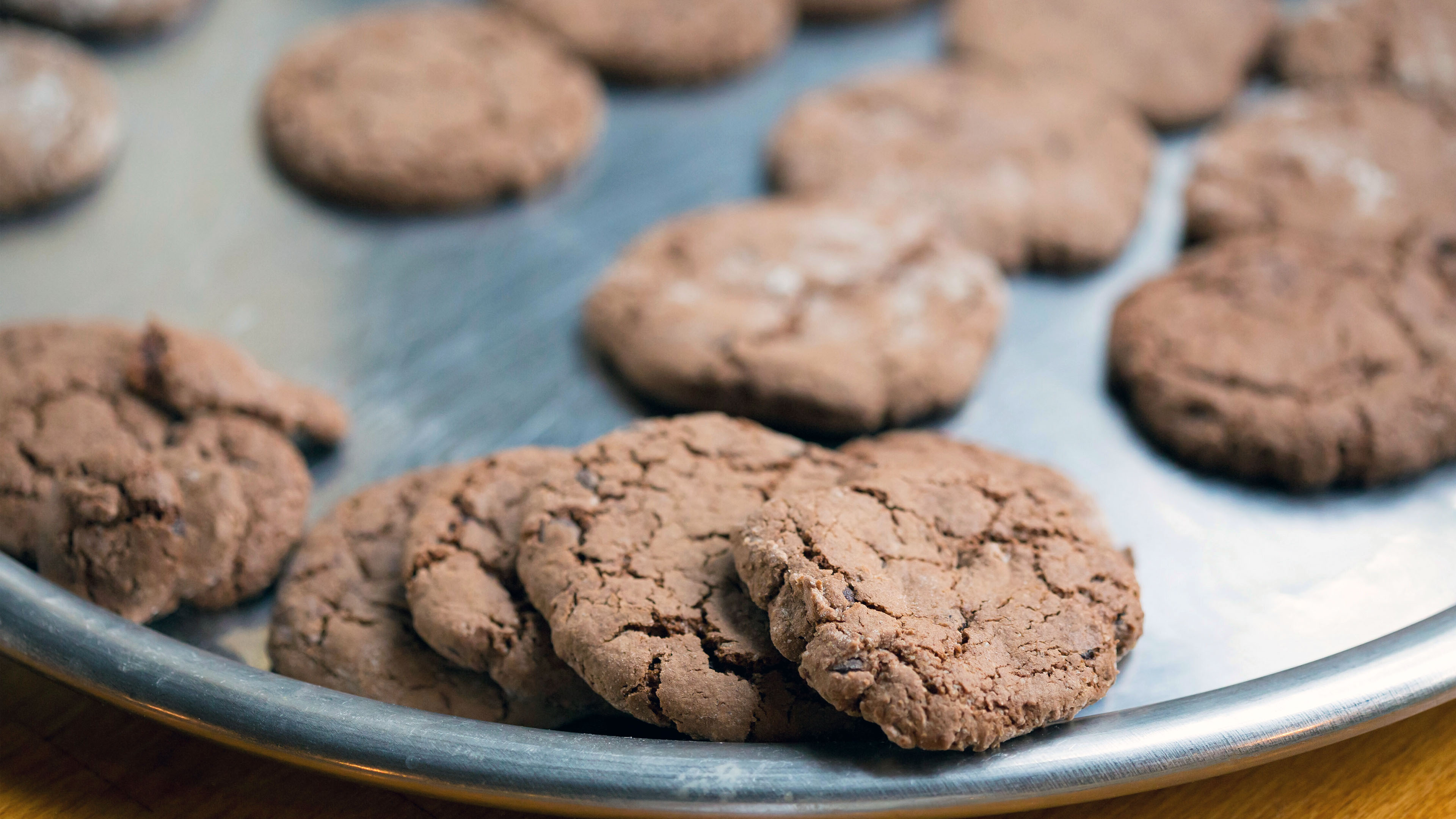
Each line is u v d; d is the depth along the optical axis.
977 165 0.46
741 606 0.37
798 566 0.36
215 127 0.47
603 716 0.37
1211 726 0.36
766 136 0.48
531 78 0.47
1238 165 0.46
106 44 0.49
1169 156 0.48
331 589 0.38
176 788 0.37
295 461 0.40
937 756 0.36
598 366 0.43
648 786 0.35
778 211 0.45
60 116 0.45
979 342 0.42
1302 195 0.45
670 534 0.37
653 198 0.46
